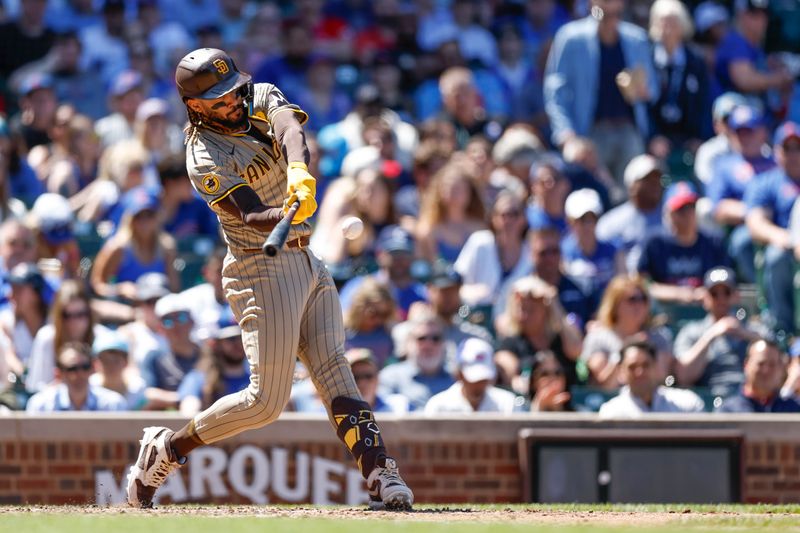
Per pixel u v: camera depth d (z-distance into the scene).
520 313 36.19
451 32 61.12
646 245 41.44
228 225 18.61
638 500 32.75
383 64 58.91
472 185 41.91
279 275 18.55
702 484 32.97
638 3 60.69
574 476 32.66
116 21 57.19
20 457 31.64
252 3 63.44
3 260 38.22
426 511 19.58
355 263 40.66
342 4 61.66
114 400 33.25
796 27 62.31
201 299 37.12
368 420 19.30
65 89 54.50
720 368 36.69
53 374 34.69
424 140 47.81
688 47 52.06
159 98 54.34
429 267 40.81
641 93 49.19
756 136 45.97
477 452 32.56
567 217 41.91
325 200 42.38
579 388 35.34
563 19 62.47
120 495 31.77
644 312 36.62
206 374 33.44
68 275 39.50
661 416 32.94
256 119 18.59
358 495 32.38
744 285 43.75
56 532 15.84
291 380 18.95
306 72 55.16
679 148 51.38
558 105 49.19
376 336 36.03
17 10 59.78
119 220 43.44
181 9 61.09
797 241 41.97
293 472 32.34
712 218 45.75
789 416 33.22
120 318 38.03
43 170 46.28
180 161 43.31
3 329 36.12
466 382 33.34
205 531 15.87
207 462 32.16
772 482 33.09
